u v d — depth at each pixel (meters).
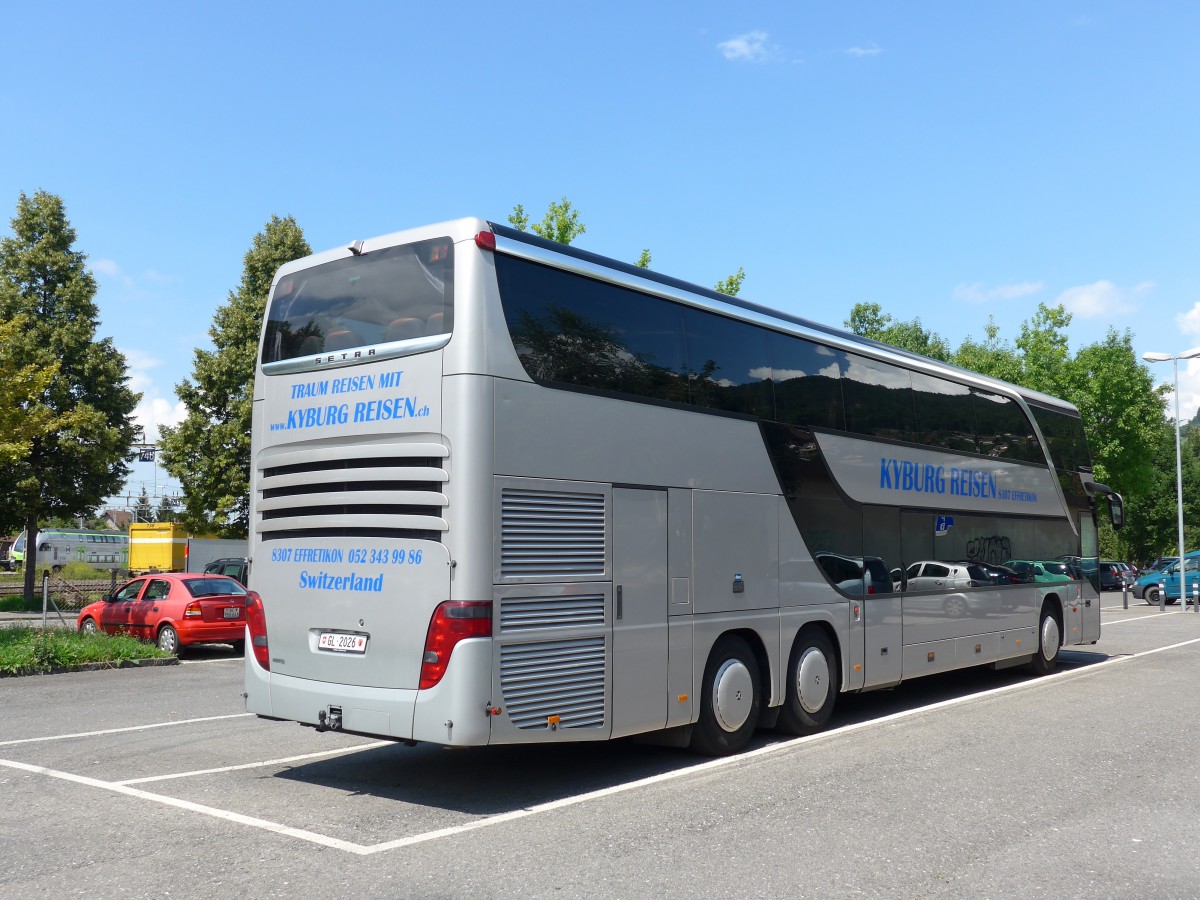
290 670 7.93
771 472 9.92
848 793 7.57
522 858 5.91
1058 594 15.73
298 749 9.47
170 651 18.59
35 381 19.33
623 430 8.27
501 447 7.21
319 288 8.19
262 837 6.36
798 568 10.18
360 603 7.48
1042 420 15.95
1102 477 49.06
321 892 5.29
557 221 25.75
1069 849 6.16
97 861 5.84
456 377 7.14
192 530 38.19
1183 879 5.60
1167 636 22.61
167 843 6.21
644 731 8.23
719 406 9.38
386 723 7.21
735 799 7.39
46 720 11.13
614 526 8.09
